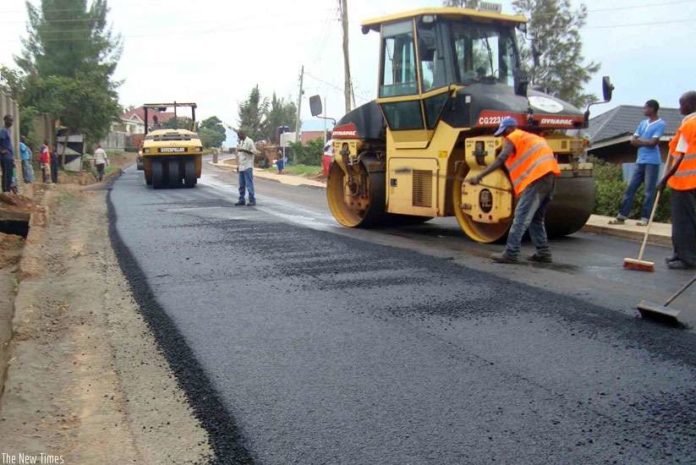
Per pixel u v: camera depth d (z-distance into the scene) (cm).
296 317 539
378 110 1016
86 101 2914
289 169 3173
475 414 362
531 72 1034
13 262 856
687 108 719
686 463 311
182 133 2127
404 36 930
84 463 329
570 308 551
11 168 1402
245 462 321
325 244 871
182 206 1420
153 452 336
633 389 391
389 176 979
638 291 607
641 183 1045
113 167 3653
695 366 425
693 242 709
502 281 644
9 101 1839
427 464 313
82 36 4103
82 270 738
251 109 6084
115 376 433
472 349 459
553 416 359
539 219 734
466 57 894
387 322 521
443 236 958
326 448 330
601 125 2366
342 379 412
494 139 799
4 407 391
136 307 584
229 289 632
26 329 530
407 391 393
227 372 428
